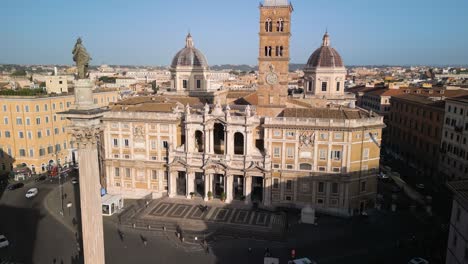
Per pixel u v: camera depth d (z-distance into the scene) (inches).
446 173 4293.8
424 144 4884.4
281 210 3540.8
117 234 3051.2
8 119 4490.7
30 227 3149.6
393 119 5969.5
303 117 3521.2
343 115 3516.2
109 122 3902.6
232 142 3627.0
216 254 2731.3
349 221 3361.2
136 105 4148.6
